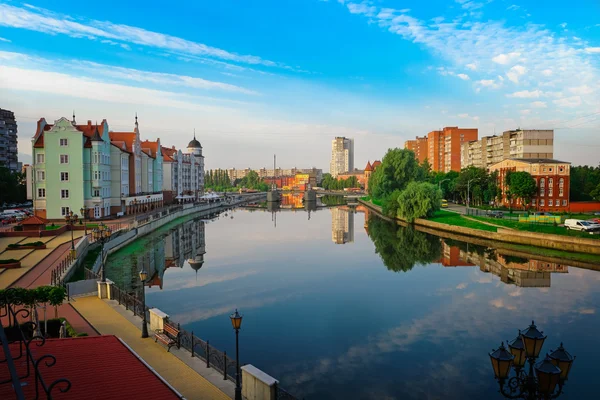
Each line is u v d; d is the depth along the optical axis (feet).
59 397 42.55
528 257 202.59
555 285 150.71
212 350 74.13
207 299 133.69
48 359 52.29
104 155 283.59
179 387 63.82
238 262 193.88
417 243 248.32
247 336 103.40
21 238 194.90
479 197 404.57
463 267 182.91
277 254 214.90
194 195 553.23
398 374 84.74
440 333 106.01
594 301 131.44
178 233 287.89
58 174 262.26
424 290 145.59
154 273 169.37
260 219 401.49
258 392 59.67
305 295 139.03
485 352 94.84
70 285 108.88
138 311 95.66
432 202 321.93
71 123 262.47
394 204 350.43
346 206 603.67
